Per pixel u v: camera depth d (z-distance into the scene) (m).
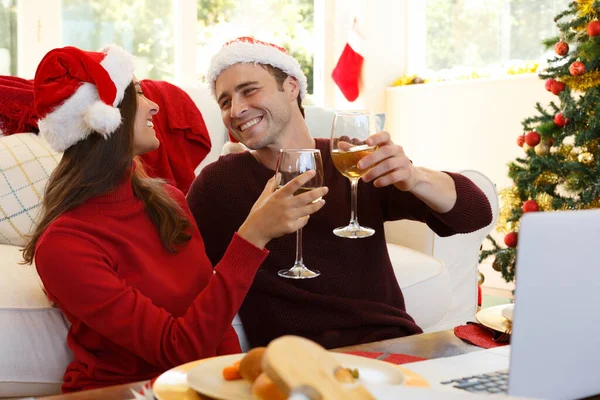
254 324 1.75
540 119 3.68
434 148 5.13
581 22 3.48
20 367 1.64
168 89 2.67
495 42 5.03
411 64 5.57
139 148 1.53
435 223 1.68
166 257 1.50
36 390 1.67
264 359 0.58
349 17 5.45
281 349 0.59
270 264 1.72
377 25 5.43
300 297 1.69
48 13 4.25
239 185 1.77
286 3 5.32
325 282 1.72
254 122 1.69
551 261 0.82
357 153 1.40
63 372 1.67
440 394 0.74
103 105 1.37
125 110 1.46
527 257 0.81
